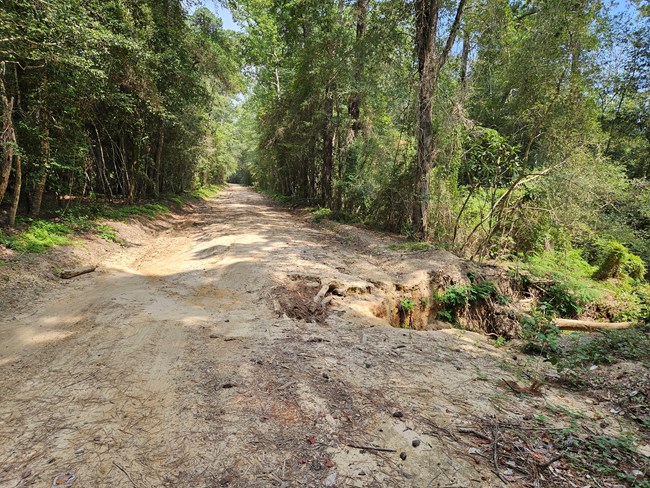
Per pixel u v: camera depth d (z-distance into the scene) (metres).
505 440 3.00
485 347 5.41
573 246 13.03
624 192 12.08
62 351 4.32
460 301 8.36
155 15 13.84
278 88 26.45
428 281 8.46
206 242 11.45
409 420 3.21
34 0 7.23
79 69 8.80
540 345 5.46
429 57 11.13
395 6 11.72
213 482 2.44
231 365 4.07
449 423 3.20
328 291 7.21
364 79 14.93
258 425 3.05
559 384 4.26
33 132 8.84
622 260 11.01
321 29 17.59
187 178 28.98
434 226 12.24
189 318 5.53
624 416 3.50
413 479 2.54
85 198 14.27
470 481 2.53
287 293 6.75
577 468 2.70
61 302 6.05
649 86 15.57
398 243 11.68
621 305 9.04
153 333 4.87
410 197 12.98
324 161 19.80
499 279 9.27
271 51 25.97
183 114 17.58
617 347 5.07
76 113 10.35
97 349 4.37
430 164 11.84
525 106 11.40
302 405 3.36
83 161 11.39
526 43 10.93
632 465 2.75
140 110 14.49
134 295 6.43
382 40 12.46
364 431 3.04
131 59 11.23
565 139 11.01
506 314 8.35
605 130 16.20
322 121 18.59
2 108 7.93
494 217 11.62
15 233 8.16
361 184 15.98
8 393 3.45
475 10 11.14
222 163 40.38
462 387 3.88
